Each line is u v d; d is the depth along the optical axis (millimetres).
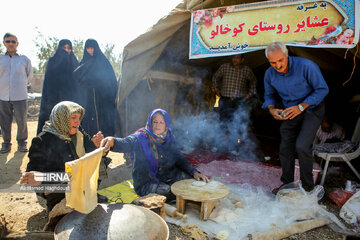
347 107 5379
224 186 2812
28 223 2613
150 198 2484
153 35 4242
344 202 3066
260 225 2520
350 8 3119
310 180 3279
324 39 3275
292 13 3400
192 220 2641
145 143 2900
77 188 1896
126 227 1828
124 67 4434
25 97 5309
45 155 2441
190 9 3957
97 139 2537
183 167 3146
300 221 2656
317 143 4254
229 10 3713
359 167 4336
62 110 2432
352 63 4883
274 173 4219
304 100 3062
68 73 4652
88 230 1800
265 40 3561
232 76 5473
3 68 5098
